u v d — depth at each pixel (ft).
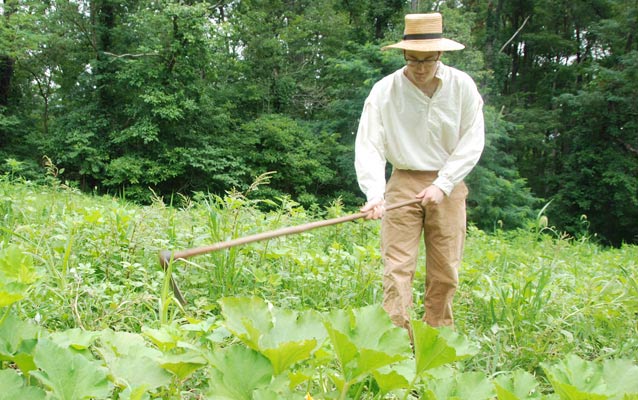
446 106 11.81
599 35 94.17
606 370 5.60
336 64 73.20
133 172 65.31
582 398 4.88
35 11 69.77
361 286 14.74
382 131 12.07
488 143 70.85
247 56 83.20
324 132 75.97
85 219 15.21
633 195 84.84
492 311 13.64
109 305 10.75
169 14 67.05
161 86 68.28
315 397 6.04
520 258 22.89
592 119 87.86
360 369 4.94
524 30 110.83
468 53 73.46
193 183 70.54
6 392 4.17
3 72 72.49
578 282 18.24
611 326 13.84
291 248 16.34
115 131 68.74
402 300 11.80
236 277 13.71
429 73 11.53
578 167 89.40
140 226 15.79
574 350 12.49
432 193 11.55
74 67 75.61
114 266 13.79
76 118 69.77
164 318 8.59
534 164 102.01
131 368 5.32
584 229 88.79
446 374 5.78
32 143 69.36
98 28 72.59
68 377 4.45
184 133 70.38
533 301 13.94
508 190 70.54
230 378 4.92
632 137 86.99
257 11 83.82
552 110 98.73
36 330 5.31
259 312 5.59
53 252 13.01
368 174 11.68
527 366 11.73
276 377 5.05
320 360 5.61
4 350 5.07
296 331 5.58
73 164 68.18
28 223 16.51
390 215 12.07
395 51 71.87
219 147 71.56
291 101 85.35
